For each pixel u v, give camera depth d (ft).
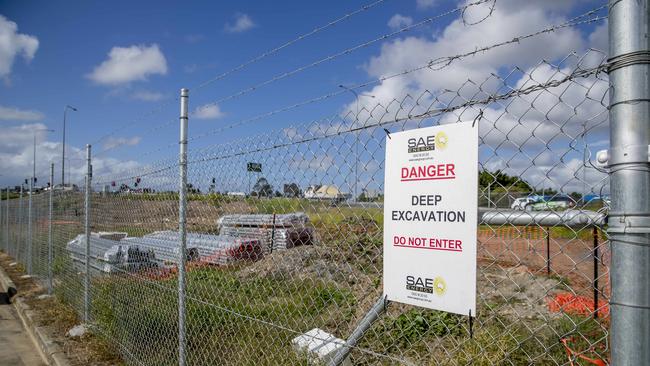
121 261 19.02
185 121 13.91
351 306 13.01
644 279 4.85
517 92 6.11
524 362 10.69
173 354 14.85
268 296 12.46
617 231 5.00
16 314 28.35
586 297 8.00
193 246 13.85
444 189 6.79
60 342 20.71
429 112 7.11
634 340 4.87
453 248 6.66
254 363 12.83
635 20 4.98
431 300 6.91
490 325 11.97
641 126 4.90
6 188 55.62
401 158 7.41
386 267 7.55
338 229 9.18
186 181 13.85
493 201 6.29
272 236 11.07
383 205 7.74
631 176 4.91
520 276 10.71
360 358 13.20
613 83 5.13
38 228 35.73
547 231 6.45
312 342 12.72
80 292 24.00
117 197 19.88
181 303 13.51
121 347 18.45
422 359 12.53
